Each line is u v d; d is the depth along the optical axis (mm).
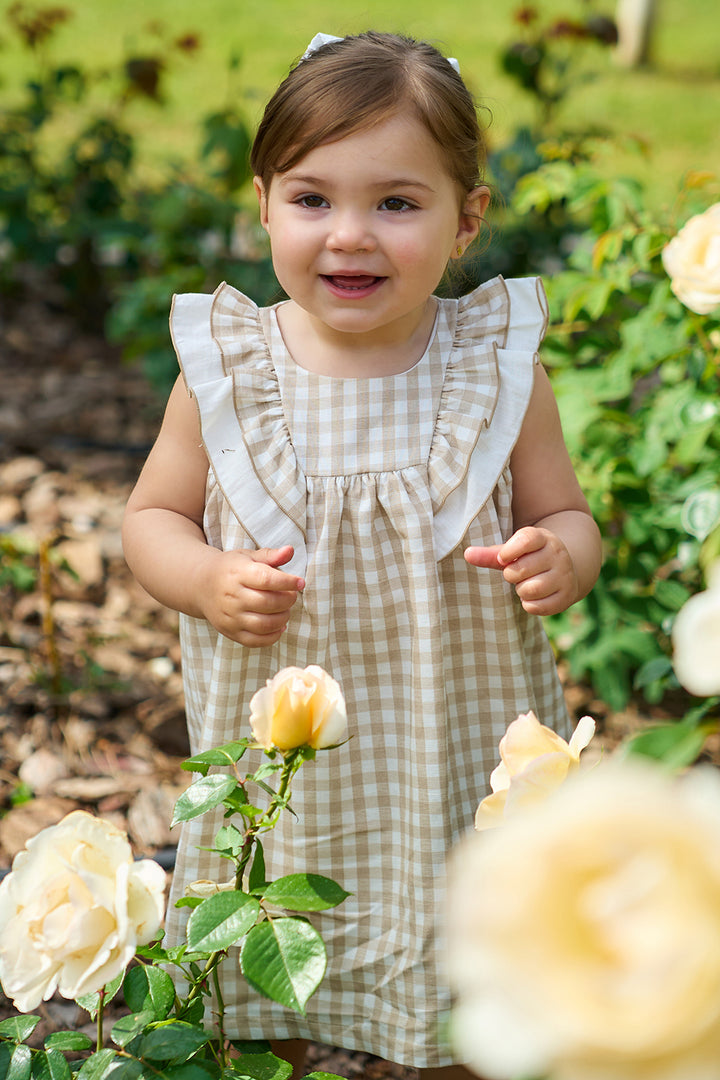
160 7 9859
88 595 2785
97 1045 1103
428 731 1367
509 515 1467
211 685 1422
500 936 425
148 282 3611
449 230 1361
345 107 1262
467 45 8758
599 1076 445
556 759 829
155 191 4656
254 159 1405
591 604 2158
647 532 2115
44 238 4492
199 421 1421
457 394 1424
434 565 1370
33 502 3205
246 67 8352
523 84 4426
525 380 1450
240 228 4297
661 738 718
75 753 2240
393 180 1282
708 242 1663
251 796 1450
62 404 3902
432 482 1393
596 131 3916
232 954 1432
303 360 1438
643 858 421
